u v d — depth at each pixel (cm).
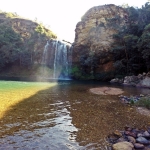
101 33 3294
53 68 3781
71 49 3697
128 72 2659
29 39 4216
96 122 783
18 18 4959
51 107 1017
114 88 1880
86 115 882
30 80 2675
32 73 3681
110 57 3109
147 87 1994
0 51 3703
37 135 632
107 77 2898
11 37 3966
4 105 1016
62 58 3775
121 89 1819
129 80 2353
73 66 3588
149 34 2167
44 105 1058
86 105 1088
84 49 3516
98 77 3006
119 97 1366
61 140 600
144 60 2525
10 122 748
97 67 3216
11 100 1154
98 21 3519
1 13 5322
